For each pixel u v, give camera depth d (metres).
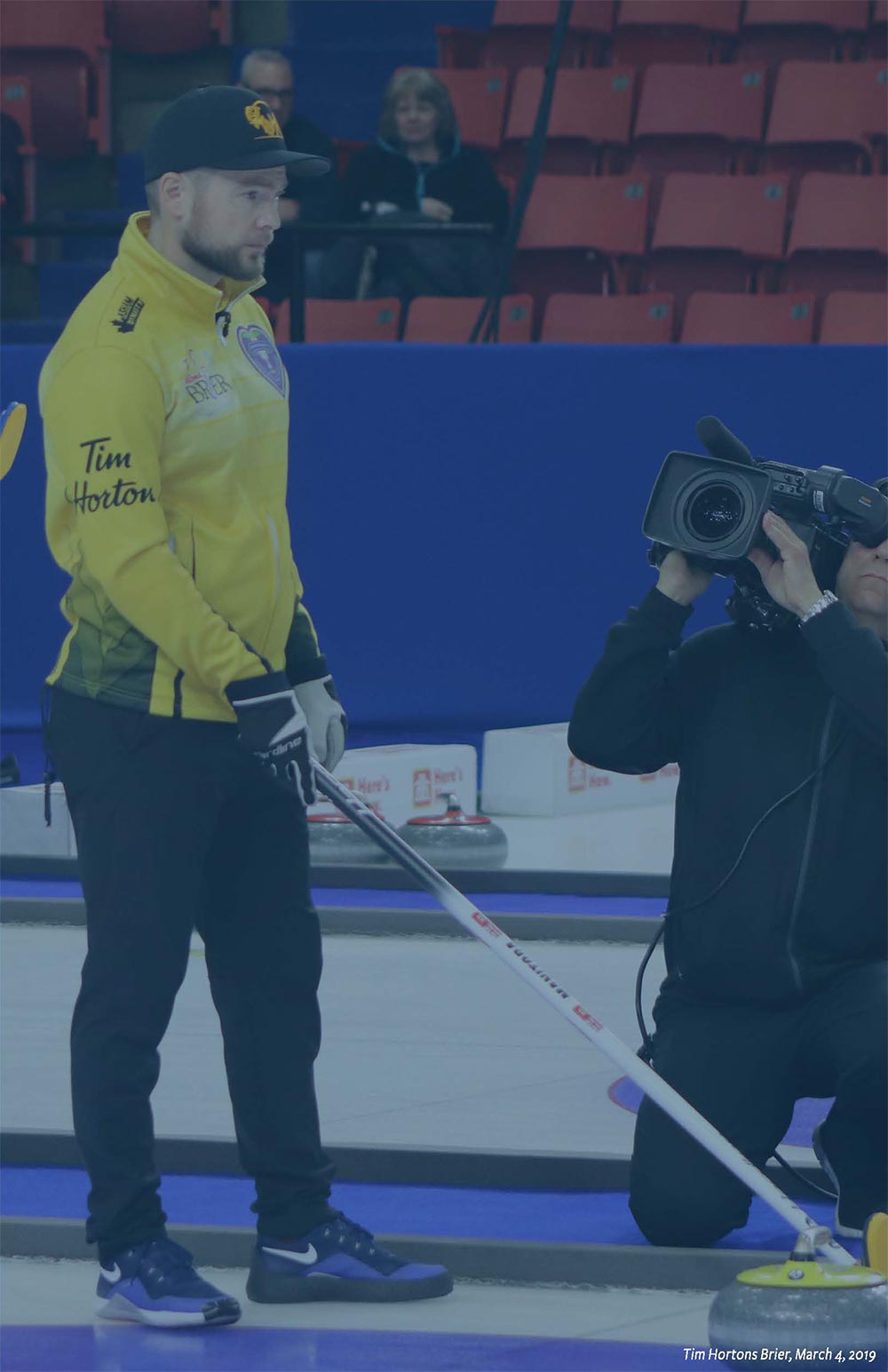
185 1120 13.21
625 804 27.06
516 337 32.47
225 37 41.47
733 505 10.71
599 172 37.94
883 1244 9.25
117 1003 9.58
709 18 39.34
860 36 38.78
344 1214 10.96
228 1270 10.67
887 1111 10.59
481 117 38.94
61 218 39.28
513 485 25.62
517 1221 11.33
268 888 10.02
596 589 25.89
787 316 32.84
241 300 10.02
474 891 21.62
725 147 37.31
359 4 42.75
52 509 9.83
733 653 11.35
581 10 39.84
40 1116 13.23
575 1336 9.43
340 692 25.72
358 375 25.30
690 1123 9.62
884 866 10.88
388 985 17.48
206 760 9.62
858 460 25.55
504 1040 15.50
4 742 25.78
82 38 40.16
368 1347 9.23
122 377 9.30
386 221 31.94
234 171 9.40
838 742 10.92
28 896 21.03
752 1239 10.98
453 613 25.80
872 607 11.01
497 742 25.86
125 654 9.59
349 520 25.53
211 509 9.62
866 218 34.66
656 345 25.48
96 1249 10.82
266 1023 10.03
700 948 11.09
